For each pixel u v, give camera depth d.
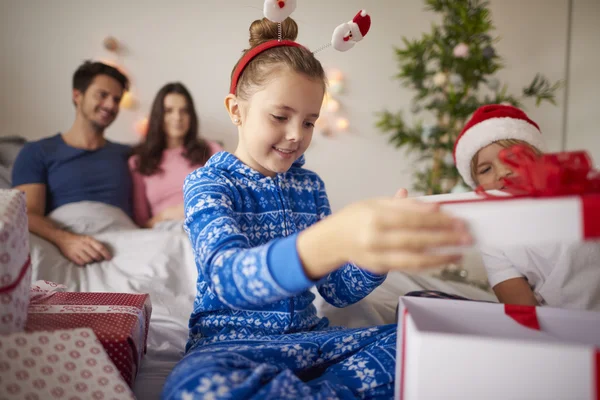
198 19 2.57
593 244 1.03
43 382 0.56
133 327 0.74
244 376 0.56
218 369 0.55
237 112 0.90
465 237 0.41
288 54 0.82
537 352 0.45
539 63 2.85
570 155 0.53
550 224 0.43
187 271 1.53
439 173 2.41
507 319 0.63
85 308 0.82
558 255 1.05
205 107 2.60
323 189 1.03
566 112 2.89
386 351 0.69
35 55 2.41
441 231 0.41
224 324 0.80
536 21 2.83
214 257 0.61
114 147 2.31
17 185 2.05
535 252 1.08
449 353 0.46
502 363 0.46
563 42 2.85
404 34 2.74
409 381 0.50
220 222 0.69
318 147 2.75
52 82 2.43
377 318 1.21
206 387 0.52
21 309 0.66
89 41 2.46
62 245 1.61
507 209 0.44
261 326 0.80
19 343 0.57
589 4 2.83
